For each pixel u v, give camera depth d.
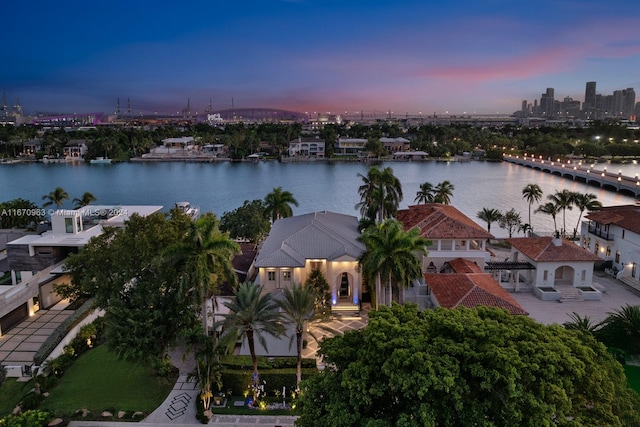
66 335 43.94
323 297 50.56
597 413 23.03
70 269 48.81
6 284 59.41
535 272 58.38
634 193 142.62
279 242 56.94
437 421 22.30
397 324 25.94
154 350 38.88
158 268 40.62
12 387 38.81
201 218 41.06
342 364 26.28
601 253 69.00
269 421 34.56
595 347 26.89
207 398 35.38
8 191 160.12
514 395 21.06
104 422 34.56
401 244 43.09
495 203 132.50
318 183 171.75
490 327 24.55
